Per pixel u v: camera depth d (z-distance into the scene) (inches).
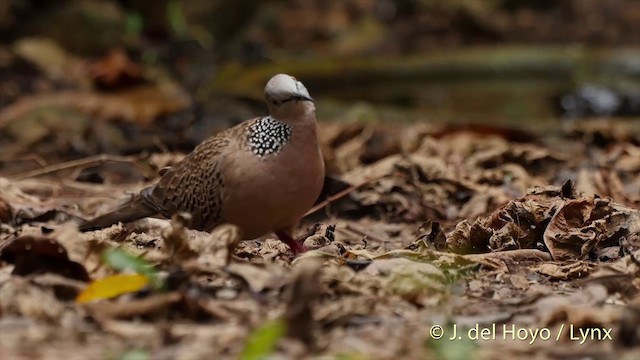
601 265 366.0
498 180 520.7
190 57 984.3
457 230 398.0
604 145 638.5
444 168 508.1
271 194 372.5
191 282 323.6
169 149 687.7
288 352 278.4
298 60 962.7
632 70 940.0
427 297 326.6
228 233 346.3
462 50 1024.9
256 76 897.5
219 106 795.4
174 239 342.3
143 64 948.6
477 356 283.3
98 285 316.2
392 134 634.8
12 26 952.3
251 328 292.5
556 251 387.9
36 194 525.3
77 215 457.7
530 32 1147.3
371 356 277.3
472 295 338.3
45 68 892.6
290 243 396.5
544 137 644.7
